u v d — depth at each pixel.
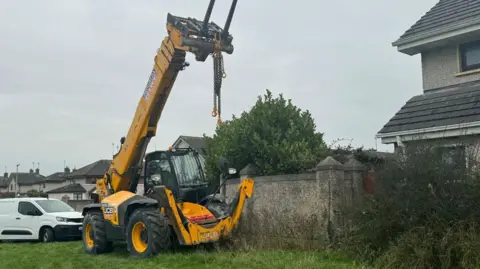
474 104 11.34
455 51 13.03
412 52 13.91
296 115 14.05
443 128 10.95
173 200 10.20
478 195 7.52
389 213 8.24
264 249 10.24
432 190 7.92
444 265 7.20
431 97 12.96
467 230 7.39
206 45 9.71
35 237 15.57
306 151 13.02
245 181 11.12
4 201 16.64
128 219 11.15
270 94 14.20
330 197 10.18
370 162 11.70
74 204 23.58
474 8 12.91
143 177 12.80
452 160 8.27
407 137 11.72
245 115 14.18
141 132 11.55
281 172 13.12
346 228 9.31
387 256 7.83
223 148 14.17
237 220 10.86
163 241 10.28
